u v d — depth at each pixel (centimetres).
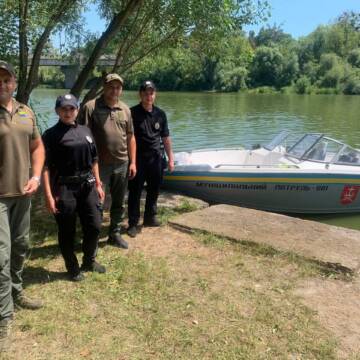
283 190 808
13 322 338
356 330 341
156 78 6438
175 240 514
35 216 595
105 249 483
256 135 1922
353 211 852
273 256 467
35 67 689
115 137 457
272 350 314
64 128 386
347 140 1789
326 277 427
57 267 436
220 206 629
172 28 799
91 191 404
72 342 319
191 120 2480
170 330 334
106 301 373
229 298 383
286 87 7056
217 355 308
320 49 8025
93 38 818
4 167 320
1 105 319
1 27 620
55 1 664
